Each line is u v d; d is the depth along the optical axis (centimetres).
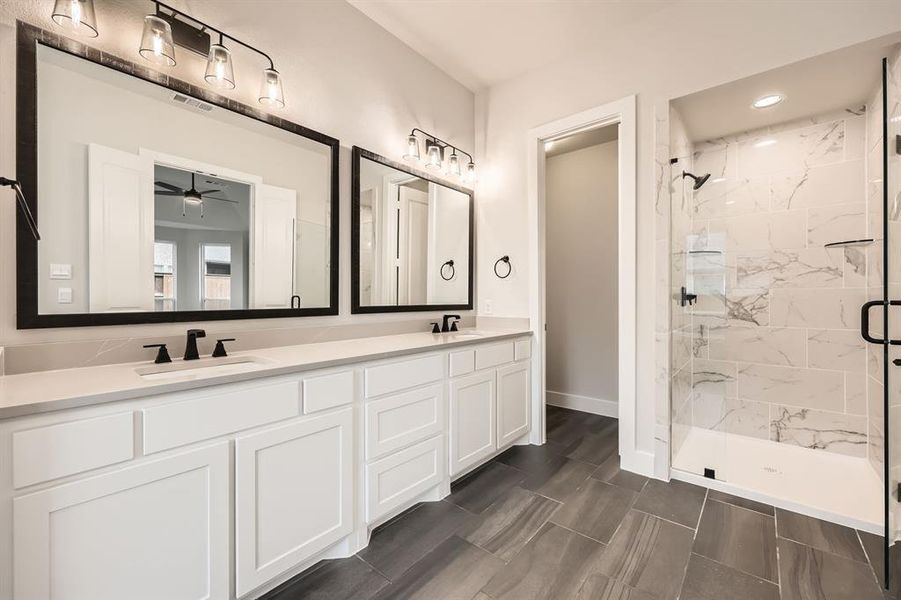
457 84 291
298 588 136
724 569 145
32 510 88
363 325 222
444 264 277
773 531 169
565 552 156
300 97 194
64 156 128
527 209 279
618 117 239
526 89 280
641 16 225
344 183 214
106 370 127
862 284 229
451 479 205
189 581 112
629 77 232
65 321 127
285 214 187
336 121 210
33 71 123
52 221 126
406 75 250
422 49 255
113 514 99
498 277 294
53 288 126
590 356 351
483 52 258
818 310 244
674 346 228
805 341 249
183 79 156
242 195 172
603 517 181
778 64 185
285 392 133
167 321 150
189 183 156
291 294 189
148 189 146
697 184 268
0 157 118
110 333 137
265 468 128
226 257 167
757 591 134
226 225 167
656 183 221
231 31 169
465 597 132
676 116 231
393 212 241
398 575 143
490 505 192
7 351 117
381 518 170
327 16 207
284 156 187
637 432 229
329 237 205
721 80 201
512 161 288
